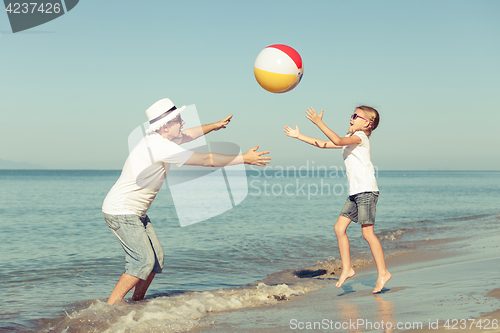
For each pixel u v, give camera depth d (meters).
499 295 3.21
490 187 45.09
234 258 7.22
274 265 6.62
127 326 3.16
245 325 3.13
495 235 9.23
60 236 10.18
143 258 3.65
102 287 5.07
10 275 5.75
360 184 3.94
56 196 28.20
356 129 4.14
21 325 3.45
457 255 6.51
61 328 3.30
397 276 4.84
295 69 4.32
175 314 3.45
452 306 3.00
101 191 34.97
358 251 7.82
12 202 22.62
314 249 8.16
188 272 6.03
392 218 14.82
